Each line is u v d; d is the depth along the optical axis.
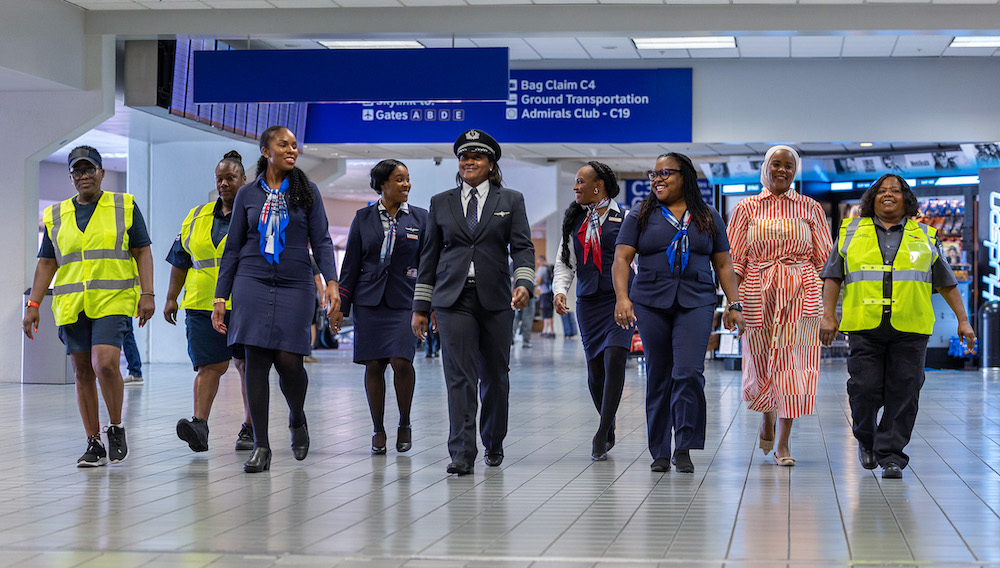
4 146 12.33
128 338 12.12
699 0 10.86
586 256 6.42
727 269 5.93
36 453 6.71
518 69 14.48
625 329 6.32
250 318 5.81
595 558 3.90
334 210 27.80
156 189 15.67
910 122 14.17
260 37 11.68
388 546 4.10
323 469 6.03
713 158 17.56
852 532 4.35
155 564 3.83
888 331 5.78
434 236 5.95
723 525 4.49
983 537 4.25
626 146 14.98
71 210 6.18
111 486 5.46
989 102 14.05
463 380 5.88
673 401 5.90
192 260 6.70
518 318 26.62
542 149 15.40
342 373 13.96
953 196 15.98
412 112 14.74
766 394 6.24
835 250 6.00
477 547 4.09
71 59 11.75
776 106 14.29
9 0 10.72
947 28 10.84
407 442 6.79
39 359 12.37
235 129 13.69
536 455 6.64
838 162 16.94
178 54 12.54
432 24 11.31
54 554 3.99
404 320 6.69
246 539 4.23
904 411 5.84
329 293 5.98
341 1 11.13
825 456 6.59
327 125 14.96
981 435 7.70
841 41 13.16
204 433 6.59
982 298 15.77
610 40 13.20
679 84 14.34
